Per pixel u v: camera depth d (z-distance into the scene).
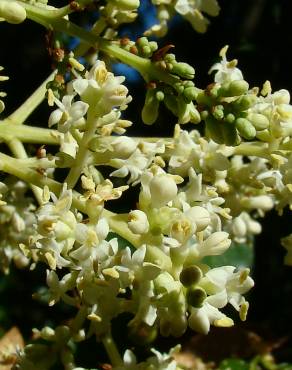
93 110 0.06
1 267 0.08
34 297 0.06
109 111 0.06
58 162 0.06
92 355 0.08
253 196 0.07
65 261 0.05
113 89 0.06
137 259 0.05
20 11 0.06
